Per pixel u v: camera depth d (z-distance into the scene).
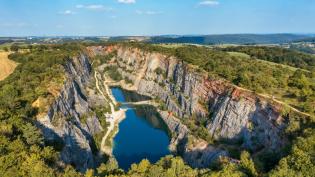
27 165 52.00
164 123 134.12
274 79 106.44
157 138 117.50
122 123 131.75
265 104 87.69
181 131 114.12
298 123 75.38
